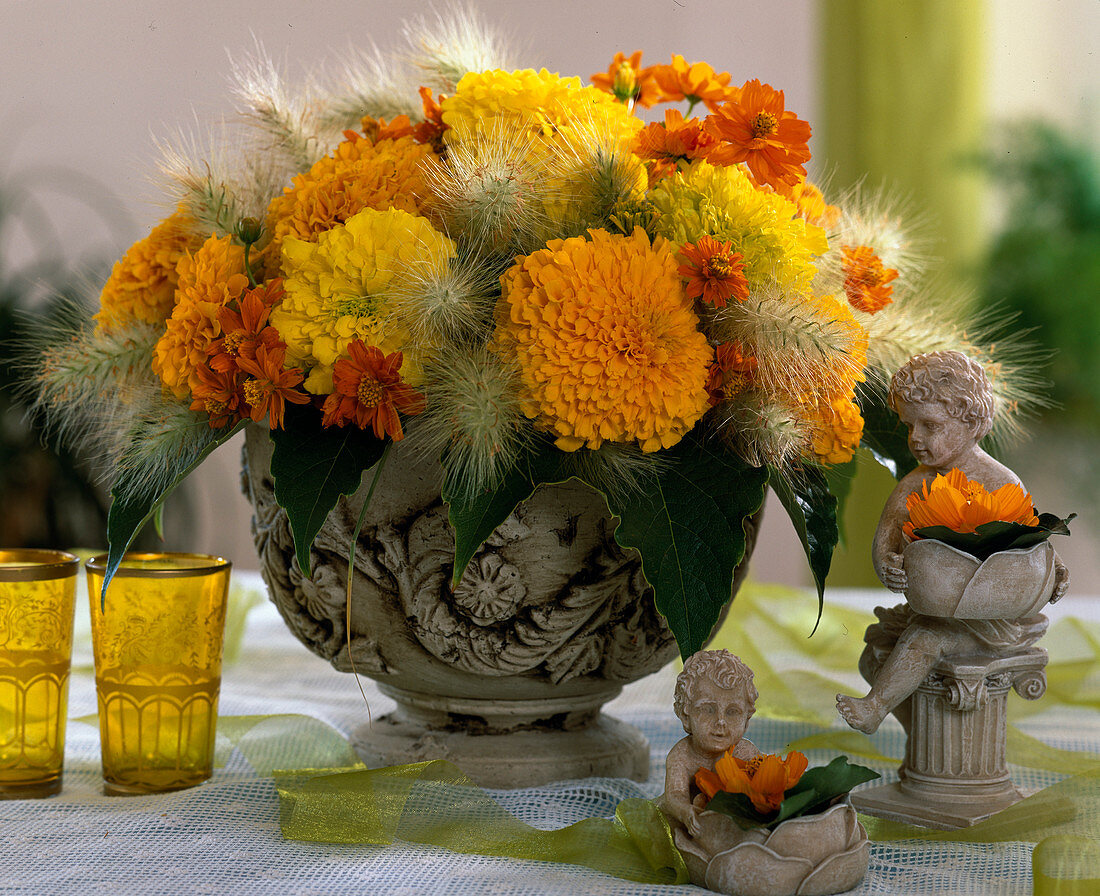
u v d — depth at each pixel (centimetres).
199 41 306
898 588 112
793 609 142
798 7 329
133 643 117
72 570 118
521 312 111
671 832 109
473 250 114
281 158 120
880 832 113
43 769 117
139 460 114
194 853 111
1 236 296
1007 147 320
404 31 126
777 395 113
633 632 117
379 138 118
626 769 120
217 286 113
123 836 112
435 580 115
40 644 117
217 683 119
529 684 118
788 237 113
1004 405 121
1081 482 337
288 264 113
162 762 118
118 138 311
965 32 313
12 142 310
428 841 112
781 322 112
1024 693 114
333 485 111
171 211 120
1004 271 318
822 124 323
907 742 115
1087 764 121
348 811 112
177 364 113
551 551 114
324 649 119
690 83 121
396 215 112
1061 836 108
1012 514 111
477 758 119
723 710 110
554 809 116
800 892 107
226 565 119
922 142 315
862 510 302
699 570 111
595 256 111
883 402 120
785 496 113
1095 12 337
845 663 136
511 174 113
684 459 113
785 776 108
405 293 111
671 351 111
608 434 111
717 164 114
